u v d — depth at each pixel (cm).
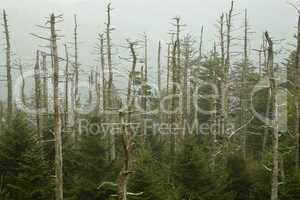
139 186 2147
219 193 2572
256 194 2633
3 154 2364
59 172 2098
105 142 2628
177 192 2367
